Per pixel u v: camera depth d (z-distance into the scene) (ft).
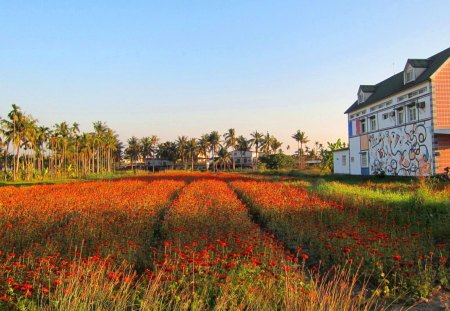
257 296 16.90
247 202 60.23
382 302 20.25
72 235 32.42
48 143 261.24
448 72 93.35
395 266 22.38
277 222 40.19
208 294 17.24
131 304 16.38
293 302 16.26
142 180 116.98
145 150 399.85
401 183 84.48
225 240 27.12
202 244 26.81
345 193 59.47
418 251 25.85
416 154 100.01
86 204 51.42
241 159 423.64
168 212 44.45
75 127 289.94
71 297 15.74
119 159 435.94
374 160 124.88
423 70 101.65
